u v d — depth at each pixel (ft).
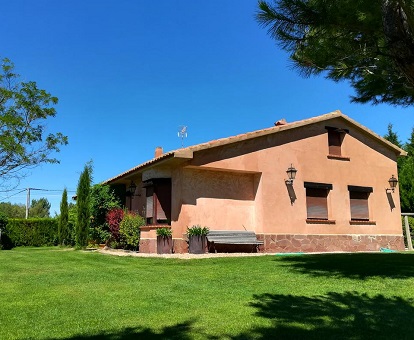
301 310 19.34
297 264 34.55
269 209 50.78
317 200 55.57
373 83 27.94
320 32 22.09
